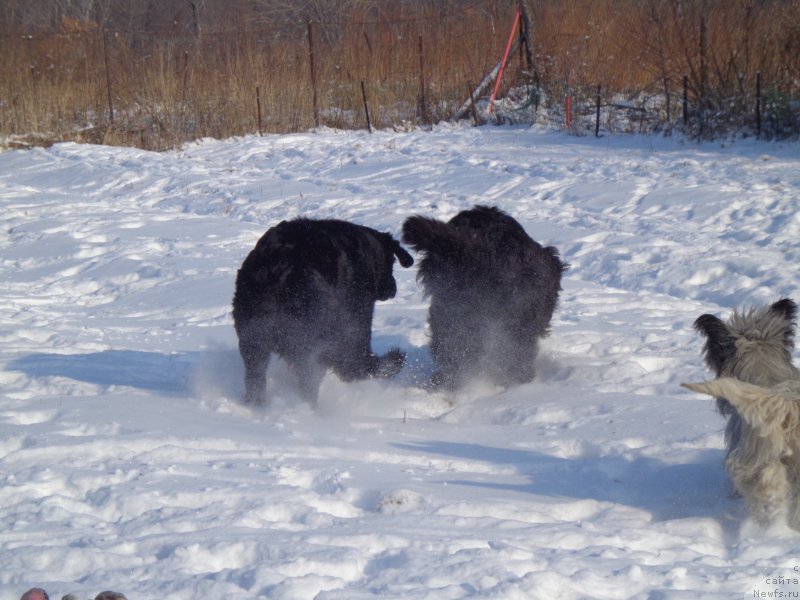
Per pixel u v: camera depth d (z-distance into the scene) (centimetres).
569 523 463
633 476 532
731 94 1862
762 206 1283
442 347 741
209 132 2352
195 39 2889
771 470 454
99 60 2667
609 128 2008
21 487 485
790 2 2009
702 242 1159
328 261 676
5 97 2445
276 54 2589
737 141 1788
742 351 498
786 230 1182
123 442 559
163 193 1733
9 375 730
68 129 2386
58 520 449
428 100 2411
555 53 2328
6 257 1287
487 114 2325
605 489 515
